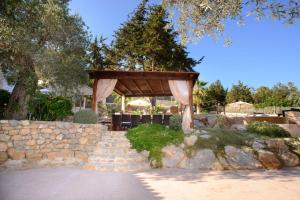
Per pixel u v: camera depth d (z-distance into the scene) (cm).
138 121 1418
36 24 1003
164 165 847
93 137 952
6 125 806
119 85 1484
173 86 1212
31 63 1043
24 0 968
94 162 834
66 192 534
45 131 869
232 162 874
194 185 621
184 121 1186
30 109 1120
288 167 927
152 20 2477
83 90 1403
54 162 841
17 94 1080
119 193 538
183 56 2555
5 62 1016
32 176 673
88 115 1018
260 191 575
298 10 539
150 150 898
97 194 527
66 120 1239
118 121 1420
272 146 1019
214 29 609
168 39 2478
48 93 1227
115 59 2645
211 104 2933
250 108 2869
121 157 864
